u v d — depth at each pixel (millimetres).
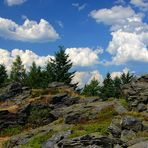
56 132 40875
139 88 48031
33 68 99688
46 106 61531
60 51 97812
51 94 67250
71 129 38688
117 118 37250
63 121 47656
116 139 31500
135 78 51188
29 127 57688
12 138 44281
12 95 67125
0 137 54875
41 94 67312
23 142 41625
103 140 30938
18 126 57688
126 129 34188
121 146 30609
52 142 34594
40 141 39250
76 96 64125
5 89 68438
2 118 57656
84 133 35438
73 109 49031
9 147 43000
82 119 45469
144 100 45406
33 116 58906
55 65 97188
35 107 61250
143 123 36031
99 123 41156
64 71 96500
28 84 96000
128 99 47344
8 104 64625
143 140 30578
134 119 34594
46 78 95250
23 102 64312
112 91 102250
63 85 72938
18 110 60125
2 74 99375
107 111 45875
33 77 96938
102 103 49562
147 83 49156
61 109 57719
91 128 37312
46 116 58844
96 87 104500
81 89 98750
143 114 40500
